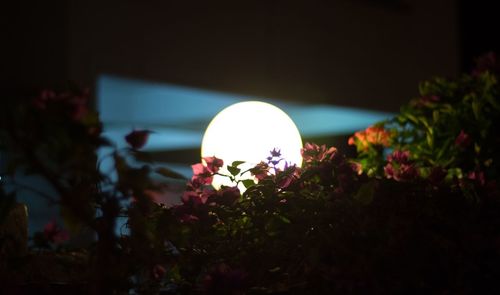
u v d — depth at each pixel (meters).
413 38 11.41
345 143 11.59
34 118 1.87
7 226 2.58
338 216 2.33
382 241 2.25
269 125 3.55
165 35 8.10
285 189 2.46
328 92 10.09
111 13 7.55
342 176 2.41
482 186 2.53
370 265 2.18
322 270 2.21
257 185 2.46
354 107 10.45
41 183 6.15
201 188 2.59
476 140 3.39
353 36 10.54
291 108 10.19
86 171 1.91
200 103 9.12
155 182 2.16
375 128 3.50
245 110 3.61
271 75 9.33
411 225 2.25
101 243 1.97
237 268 2.41
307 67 9.85
